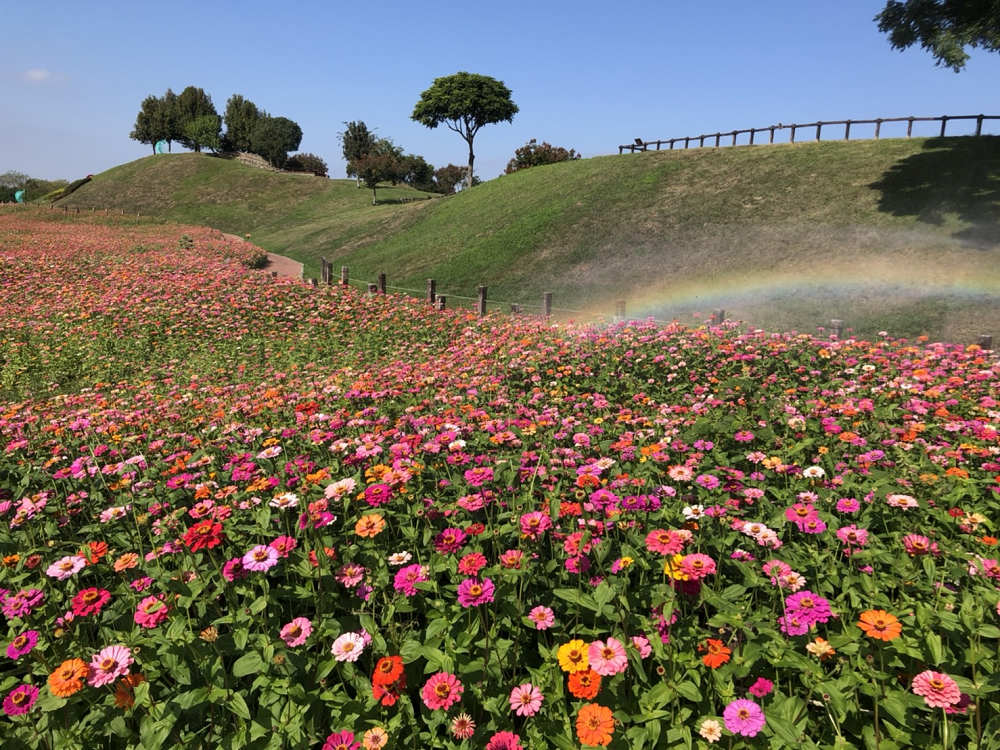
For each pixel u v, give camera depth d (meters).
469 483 3.73
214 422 6.96
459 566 2.71
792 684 2.60
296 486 4.32
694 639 2.63
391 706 2.49
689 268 21.44
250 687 2.69
